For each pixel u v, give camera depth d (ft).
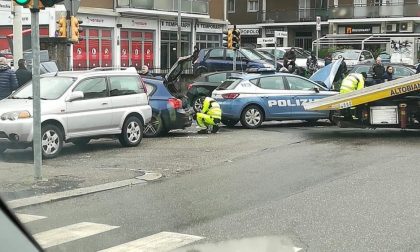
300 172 30.94
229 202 24.41
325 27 174.60
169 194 26.13
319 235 19.45
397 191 26.00
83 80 37.58
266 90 53.11
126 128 40.52
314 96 54.13
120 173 30.91
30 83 38.37
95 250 18.10
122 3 116.47
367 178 29.04
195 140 44.86
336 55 104.99
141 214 22.59
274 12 180.34
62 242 18.88
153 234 19.84
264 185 27.73
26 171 30.76
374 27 165.17
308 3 176.24
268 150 39.14
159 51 128.47
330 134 47.96
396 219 21.34
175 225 20.95
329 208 23.13
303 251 17.71
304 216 21.97
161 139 45.65
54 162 34.30
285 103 53.31
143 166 33.27
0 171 30.68
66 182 28.32
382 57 113.60
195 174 30.94
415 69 68.85
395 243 18.47
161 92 47.37
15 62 57.41
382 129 51.62
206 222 21.31
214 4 146.30
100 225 21.02
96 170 31.73
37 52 28.19
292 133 48.83
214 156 36.83
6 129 33.50
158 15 126.21
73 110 36.45
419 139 44.45
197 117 49.29
